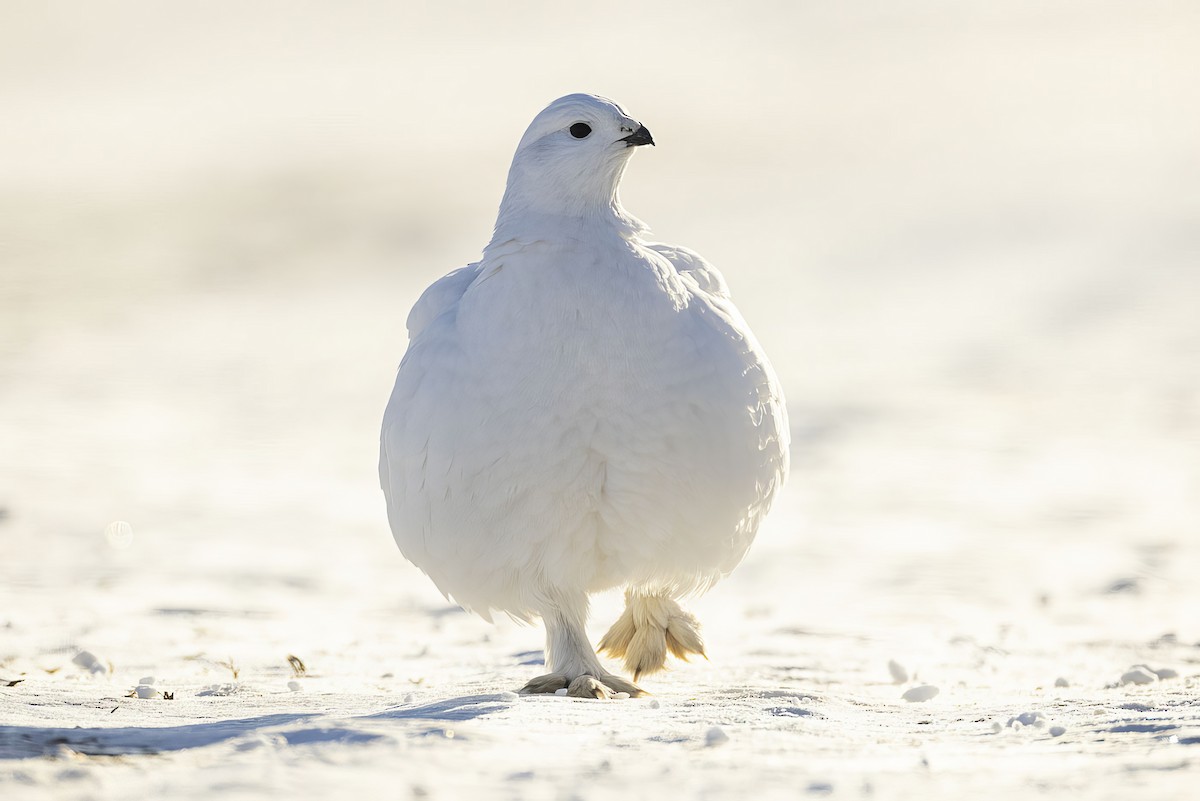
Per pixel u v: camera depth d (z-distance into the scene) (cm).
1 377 2484
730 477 667
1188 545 1269
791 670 798
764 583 1160
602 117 662
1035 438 1798
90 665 798
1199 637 909
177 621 1002
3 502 1588
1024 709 566
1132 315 2652
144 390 2373
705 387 653
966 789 395
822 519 1432
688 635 765
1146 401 1989
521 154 674
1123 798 382
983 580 1152
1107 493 1510
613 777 405
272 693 677
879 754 449
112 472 1777
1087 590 1106
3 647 875
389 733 458
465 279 728
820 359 2397
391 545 1370
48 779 397
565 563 678
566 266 646
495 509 657
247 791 383
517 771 412
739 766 424
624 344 641
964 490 1545
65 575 1212
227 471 1781
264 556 1310
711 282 733
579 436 645
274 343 2850
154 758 428
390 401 698
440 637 945
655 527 668
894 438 1825
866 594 1110
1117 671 782
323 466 1819
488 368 646
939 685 738
